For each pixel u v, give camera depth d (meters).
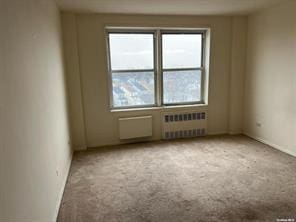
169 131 4.67
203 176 3.06
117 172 3.27
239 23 4.52
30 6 1.86
